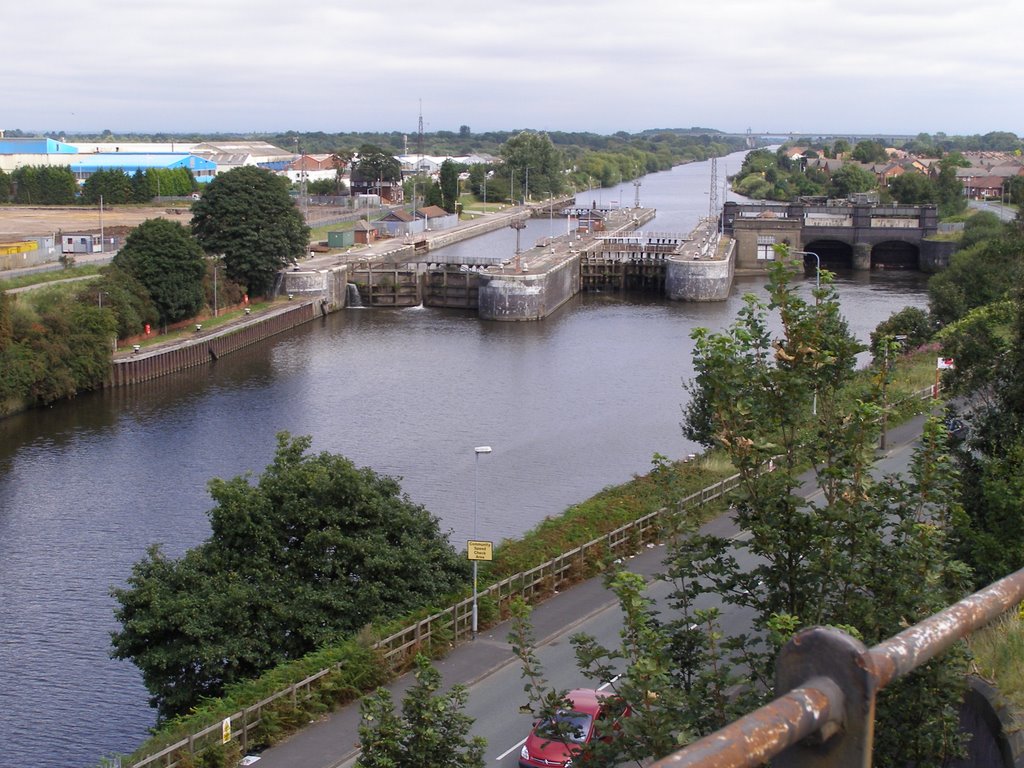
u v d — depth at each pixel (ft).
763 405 49.67
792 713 14.69
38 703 130.62
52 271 382.01
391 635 113.60
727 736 14.02
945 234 561.43
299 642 115.75
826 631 15.71
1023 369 101.86
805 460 50.19
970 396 112.06
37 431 257.14
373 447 243.19
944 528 56.34
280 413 274.77
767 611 48.42
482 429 258.98
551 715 52.47
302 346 374.43
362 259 506.48
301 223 447.01
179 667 111.34
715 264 473.26
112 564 172.76
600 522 148.66
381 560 119.34
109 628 150.41
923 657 16.72
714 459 176.14
